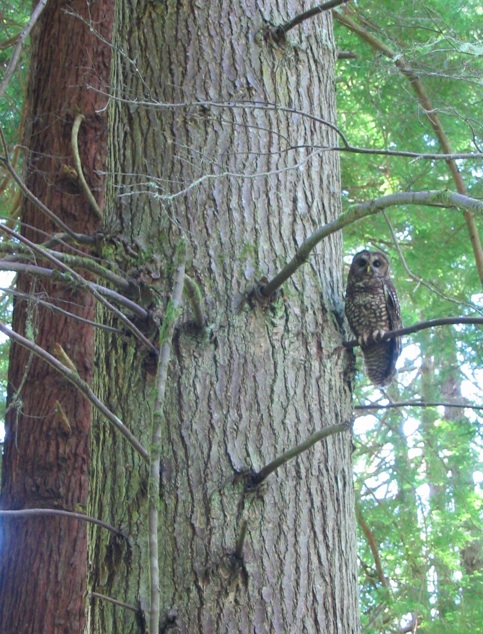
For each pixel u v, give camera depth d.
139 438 4.13
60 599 7.86
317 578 4.02
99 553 4.14
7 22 10.08
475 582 12.98
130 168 4.55
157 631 2.54
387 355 6.67
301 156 4.59
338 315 4.48
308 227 4.50
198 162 4.44
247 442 4.06
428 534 12.77
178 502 3.97
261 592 3.90
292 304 4.32
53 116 8.45
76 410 8.13
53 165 8.36
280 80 4.64
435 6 9.05
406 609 11.95
